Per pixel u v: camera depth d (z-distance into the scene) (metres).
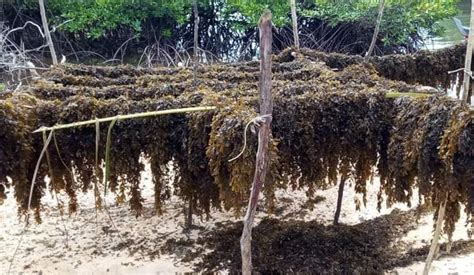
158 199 3.51
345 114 3.39
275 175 2.89
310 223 4.20
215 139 2.95
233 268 3.64
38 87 3.77
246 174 2.82
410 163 3.01
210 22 10.08
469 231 3.86
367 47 9.52
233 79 4.37
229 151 2.89
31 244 3.97
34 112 3.18
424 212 4.23
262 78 2.20
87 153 3.30
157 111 2.97
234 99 3.44
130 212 4.49
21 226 4.23
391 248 3.85
